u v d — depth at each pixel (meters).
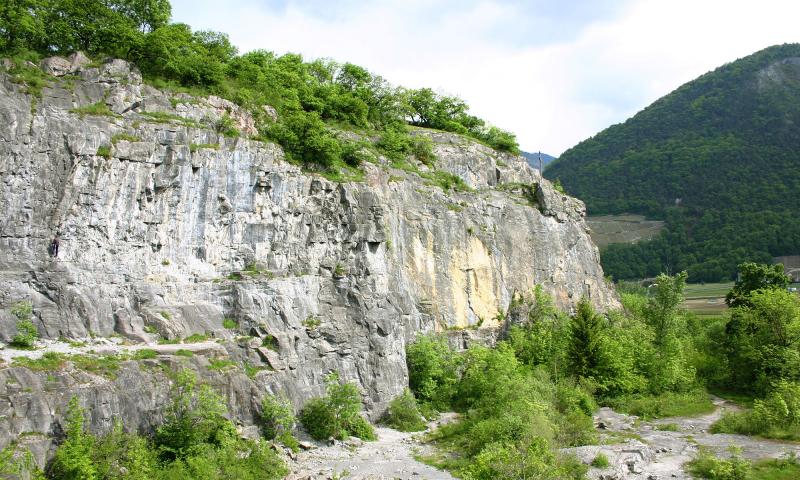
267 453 35.06
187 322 39.88
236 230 45.44
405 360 52.94
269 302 44.19
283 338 42.66
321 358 45.62
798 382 58.34
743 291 79.88
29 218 35.38
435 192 66.00
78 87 39.81
